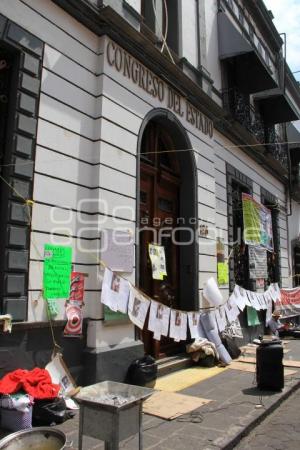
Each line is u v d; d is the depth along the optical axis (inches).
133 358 257.1
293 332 517.0
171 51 347.3
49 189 222.5
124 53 281.1
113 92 266.8
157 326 276.5
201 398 238.5
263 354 260.5
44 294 213.0
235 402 231.9
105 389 142.9
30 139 214.4
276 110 580.7
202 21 409.7
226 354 335.9
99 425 128.1
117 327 252.2
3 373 191.0
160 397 239.1
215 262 380.2
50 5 233.5
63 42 239.9
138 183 280.1
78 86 247.4
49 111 226.8
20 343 200.2
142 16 318.7
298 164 705.0
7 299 195.5
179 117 342.3
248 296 429.4
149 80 305.7
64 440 118.4
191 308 344.5
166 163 363.3
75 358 229.3
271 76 474.9
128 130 277.0
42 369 200.2
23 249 205.8
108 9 256.7
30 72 217.2
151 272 318.3
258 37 609.3
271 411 226.5
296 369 324.8
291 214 668.7
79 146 243.8
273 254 574.6
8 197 202.1
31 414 174.4
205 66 402.9
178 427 192.5
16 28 211.8
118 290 248.5
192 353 327.3
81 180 242.8
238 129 454.9
